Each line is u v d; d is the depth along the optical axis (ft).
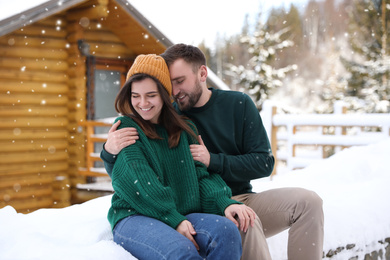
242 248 6.70
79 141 27.55
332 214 10.76
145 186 6.59
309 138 24.45
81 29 27.25
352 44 63.93
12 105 25.91
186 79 8.08
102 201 10.39
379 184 13.29
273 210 7.61
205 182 7.38
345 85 60.23
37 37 26.53
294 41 103.81
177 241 5.90
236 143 8.57
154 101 7.20
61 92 27.58
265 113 25.17
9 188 25.91
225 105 8.57
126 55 30.45
